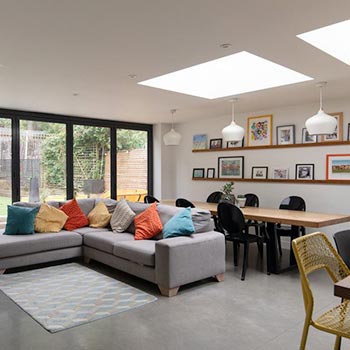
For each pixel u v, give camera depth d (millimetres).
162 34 2705
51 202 5297
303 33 2691
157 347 2490
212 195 6258
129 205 5180
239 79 4660
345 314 1891
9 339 2607
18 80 4043
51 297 3447
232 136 4969
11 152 5953
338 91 4629
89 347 2492
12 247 4180
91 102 5320
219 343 2543
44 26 2547
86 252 4738
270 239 4285
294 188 5672
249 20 2457
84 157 6867
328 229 5219
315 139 5414
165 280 3479
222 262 3980
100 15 2369
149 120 7238
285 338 2615
